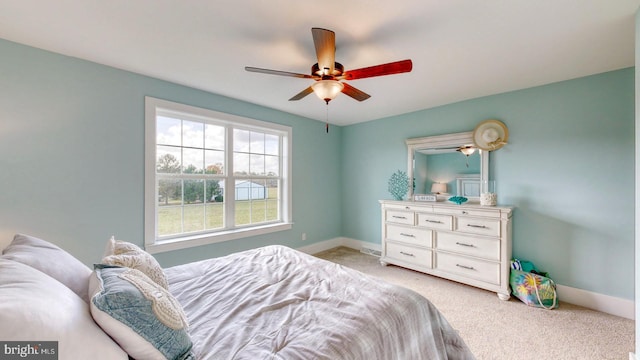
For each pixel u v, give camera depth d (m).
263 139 3.56
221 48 1.93
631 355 1.52
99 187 2.22
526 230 2.68
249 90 2.81
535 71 2.28
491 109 2.91
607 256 2.26
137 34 1.75
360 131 4.27
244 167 3.35
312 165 4.07
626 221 2.18
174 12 1.51
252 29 1.68
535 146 2.62
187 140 2.85
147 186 2.47
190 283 1.50
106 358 0.63
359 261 3.64
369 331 1.05
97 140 2.21
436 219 2.96
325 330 1.03
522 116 2.70
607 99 2.26
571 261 2.43
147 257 1.28
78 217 2.13
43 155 1.98
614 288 2.22
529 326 2.02
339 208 4.50
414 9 1.46
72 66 2.08
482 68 2.22
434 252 2.98
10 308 0.54
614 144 2.23
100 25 1.64
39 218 1.97
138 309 0.74
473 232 2.69
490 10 1.47
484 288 2.60
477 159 3.00
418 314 1.27
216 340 0.97
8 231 1.86
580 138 2.39
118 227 2.32
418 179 3.53
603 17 1.51
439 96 2.96
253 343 0.96
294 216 3.83
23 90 1.90
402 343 1.13
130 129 2.37
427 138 3.41
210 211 3.03
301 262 1.83
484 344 1.80
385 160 3.95
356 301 1.26
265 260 1.88
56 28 1.68
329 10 1.48
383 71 1.64
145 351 0.73
